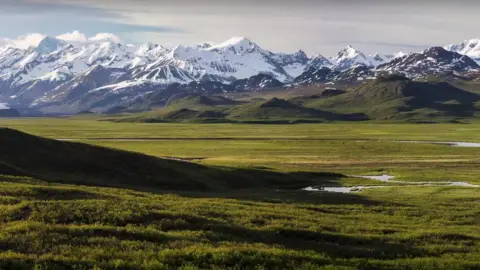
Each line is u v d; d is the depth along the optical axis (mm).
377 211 60125
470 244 41656
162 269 26906
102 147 88500
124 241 32219
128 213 40281
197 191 77875
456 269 32031
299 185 89750
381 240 40812
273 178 93250
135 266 27062
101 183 74625
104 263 27062
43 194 48031
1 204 42125
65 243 31047
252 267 28516
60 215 38562
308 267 29453
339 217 52906
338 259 32688
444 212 59500
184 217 41375
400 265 32625
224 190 81250
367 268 31422
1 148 80500
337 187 87938
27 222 35125
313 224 45375
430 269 31797
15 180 61688
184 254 29578
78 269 26203
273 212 51625
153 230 35844
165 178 80938
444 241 41969
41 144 85188
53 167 79188
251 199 68125
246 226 42031
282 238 39406
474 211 60250
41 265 25953
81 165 81000
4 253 27719
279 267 29156
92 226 35156
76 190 50969
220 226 39844
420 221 53156
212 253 30125
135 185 77188
